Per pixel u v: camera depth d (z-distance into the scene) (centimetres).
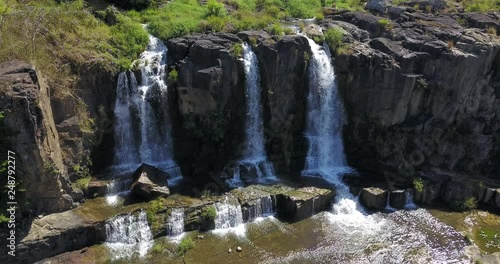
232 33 3341
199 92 2930
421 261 2412
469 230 2708
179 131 3083
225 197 2730
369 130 3197
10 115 2128
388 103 3075
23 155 2220
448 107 3098
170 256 2375
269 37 3158
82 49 2858
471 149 3142
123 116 2941
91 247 2408
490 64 3045
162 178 2797
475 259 2427
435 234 2662
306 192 2855
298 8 4075
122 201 2634
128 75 2905
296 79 3147
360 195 2952
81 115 2745
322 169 3250
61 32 2875
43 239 2266
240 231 2622
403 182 3039
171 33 3219
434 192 3000
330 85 3228
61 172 2477
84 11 3231
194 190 2800
